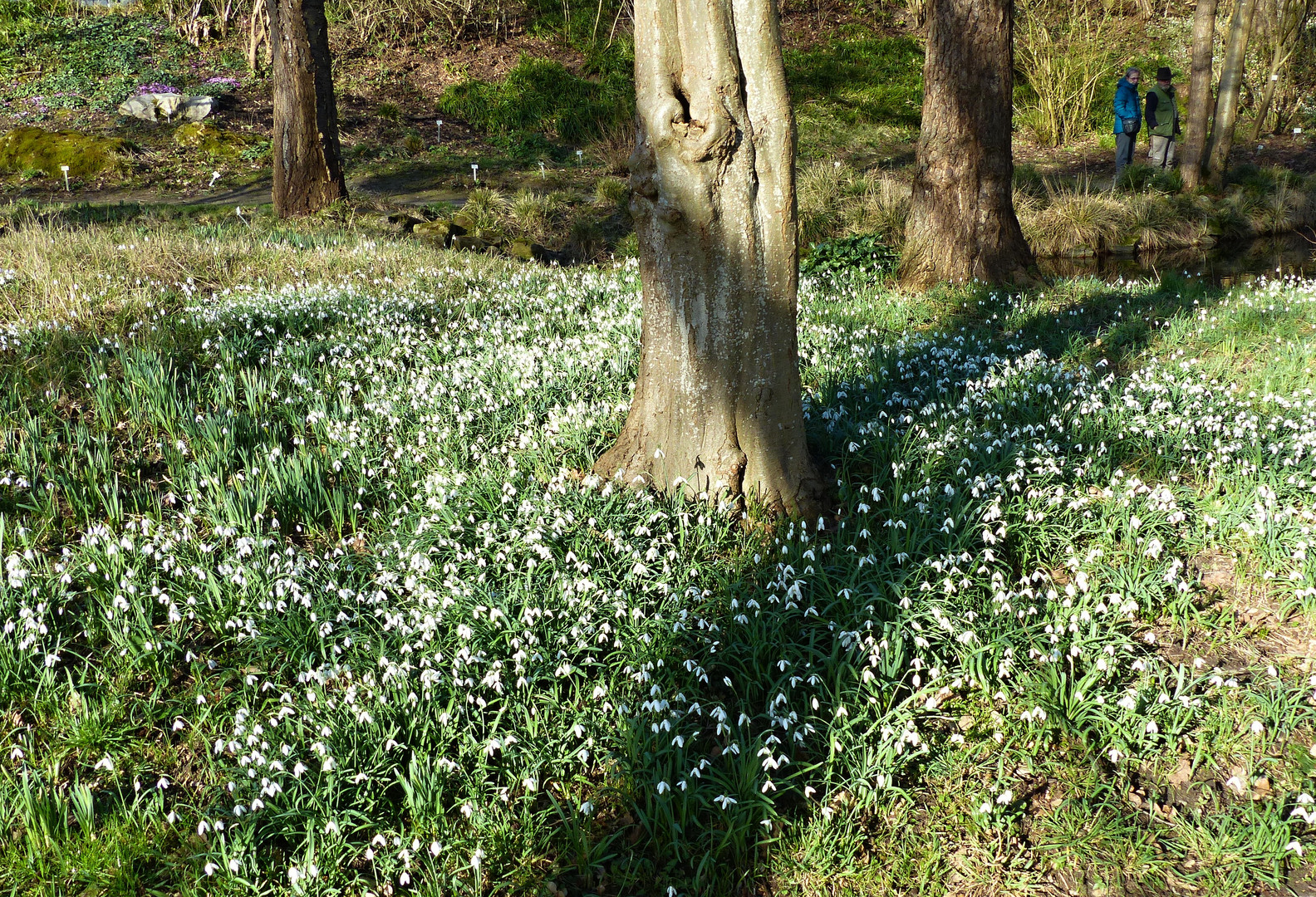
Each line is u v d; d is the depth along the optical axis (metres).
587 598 4.29
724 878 3.21
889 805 3.50
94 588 4.45
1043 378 6.81
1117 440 5.81
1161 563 4.62
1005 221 10.46
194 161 17.98
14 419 5.92
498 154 19.84
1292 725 3.72
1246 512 4.92
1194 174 15.38
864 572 4.52
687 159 4.66
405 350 7.52
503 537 4.90
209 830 3.35
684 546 4.77
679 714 3.58
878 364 7.32
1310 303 8.53
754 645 4.00
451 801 3.49
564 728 3.74
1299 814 3.32
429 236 13.02
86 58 22.45
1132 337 8.04
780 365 5.05
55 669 4.12
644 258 5.02
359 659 4.07
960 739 3.67
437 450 5.78
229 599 4.33
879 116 22.03
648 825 3.33
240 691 4.03
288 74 13.48
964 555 4.42
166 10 25.22
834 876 3.26
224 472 5.62
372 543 5.09
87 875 3.14
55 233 9.88
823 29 26.39
